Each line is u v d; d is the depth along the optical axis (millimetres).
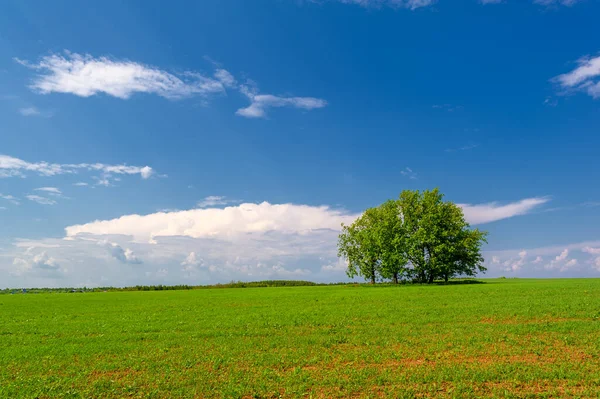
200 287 112125
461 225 87125
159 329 30953
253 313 39594
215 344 24969
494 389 15523
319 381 17062
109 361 21344
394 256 88000
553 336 24016
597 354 19922
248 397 15758
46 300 63781
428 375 17156
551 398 14641
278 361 20422
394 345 23375
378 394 15586
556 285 62844
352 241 103438
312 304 47062
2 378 18562
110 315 41125
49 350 24031
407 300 46844
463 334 25547
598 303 37062
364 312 37125
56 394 16219
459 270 86438
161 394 16047
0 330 32062
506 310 34375
